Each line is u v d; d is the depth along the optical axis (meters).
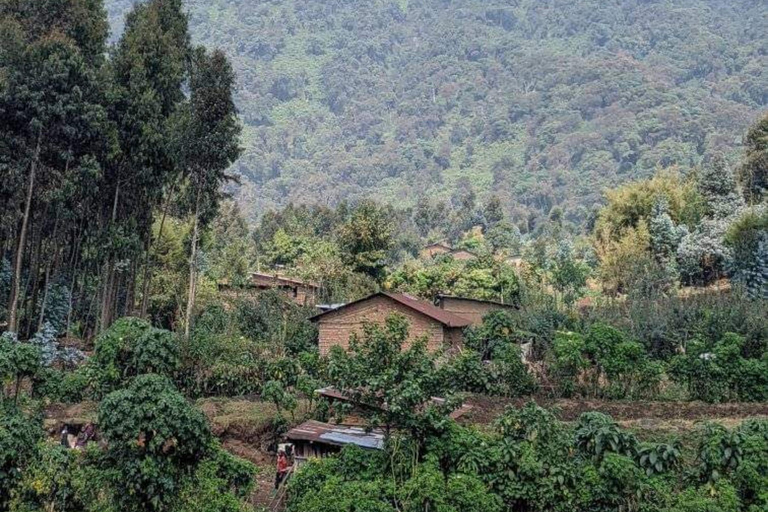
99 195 33.25
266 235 92.75
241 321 37.00
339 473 15.10
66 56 28.59
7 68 27.91
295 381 27.08
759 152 63.31
